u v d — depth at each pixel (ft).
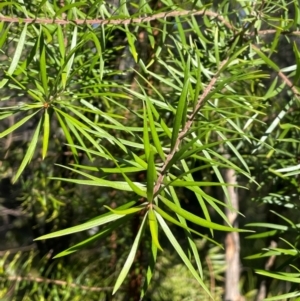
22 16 1.82
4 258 3.66
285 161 2.39
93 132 1.34
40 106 1.37
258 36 2.06
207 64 2.06
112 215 1.09
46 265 3.96
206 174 3.11
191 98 1.56
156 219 1.09
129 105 2.94
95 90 1.71
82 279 3.66
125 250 3.66
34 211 4.04
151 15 1.72
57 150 3.76
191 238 1.25
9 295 3.59
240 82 2.35
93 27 1.71
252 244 4.51
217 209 1.34
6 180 4.48
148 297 3.84
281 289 4.00
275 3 1.91
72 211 3.97
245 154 2.49
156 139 1.19
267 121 2.62
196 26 1.90
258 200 2.11
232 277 4.09
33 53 1.48
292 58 3.18
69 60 1.53
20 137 4.11
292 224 1.71
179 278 3.91
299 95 1.88
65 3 1.68
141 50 2.63
